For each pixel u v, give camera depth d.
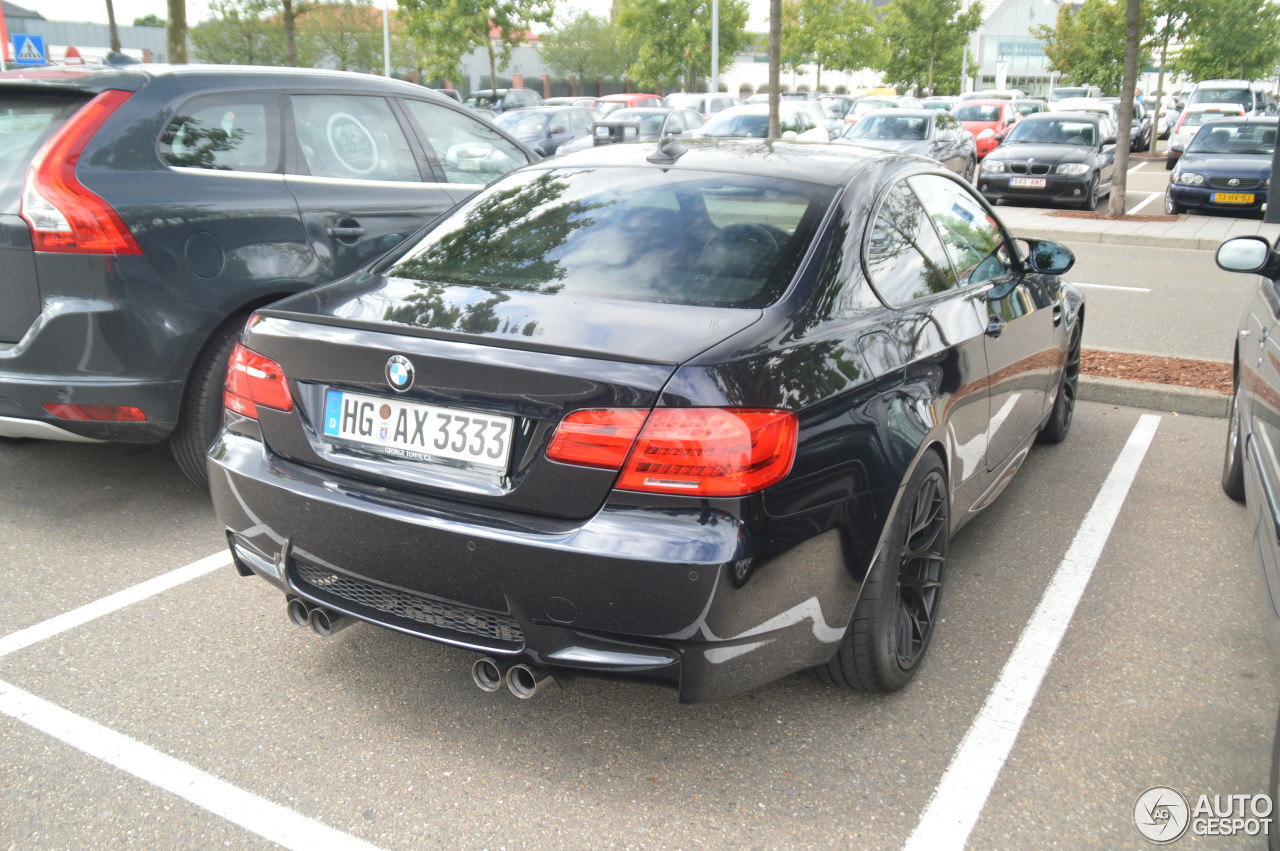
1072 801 2.48
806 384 2.37
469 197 3.39
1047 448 5.14
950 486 3.09
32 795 2.47
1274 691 2.96
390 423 2.47
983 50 75.75
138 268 3.74
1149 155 29.75
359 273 3.03
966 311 3.30
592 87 61.62
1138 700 2.91
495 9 32.91
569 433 2.22
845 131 18.11
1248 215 14.55
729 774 2.58
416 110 5.18
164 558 3.80
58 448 5.00
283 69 4.59
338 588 2.62
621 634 2.24
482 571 2.30
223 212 4.04
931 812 2.45
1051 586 3.62
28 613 3.37
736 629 2.24
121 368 3.75
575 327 2.37
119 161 3.82
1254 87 29.88
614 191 3.10
